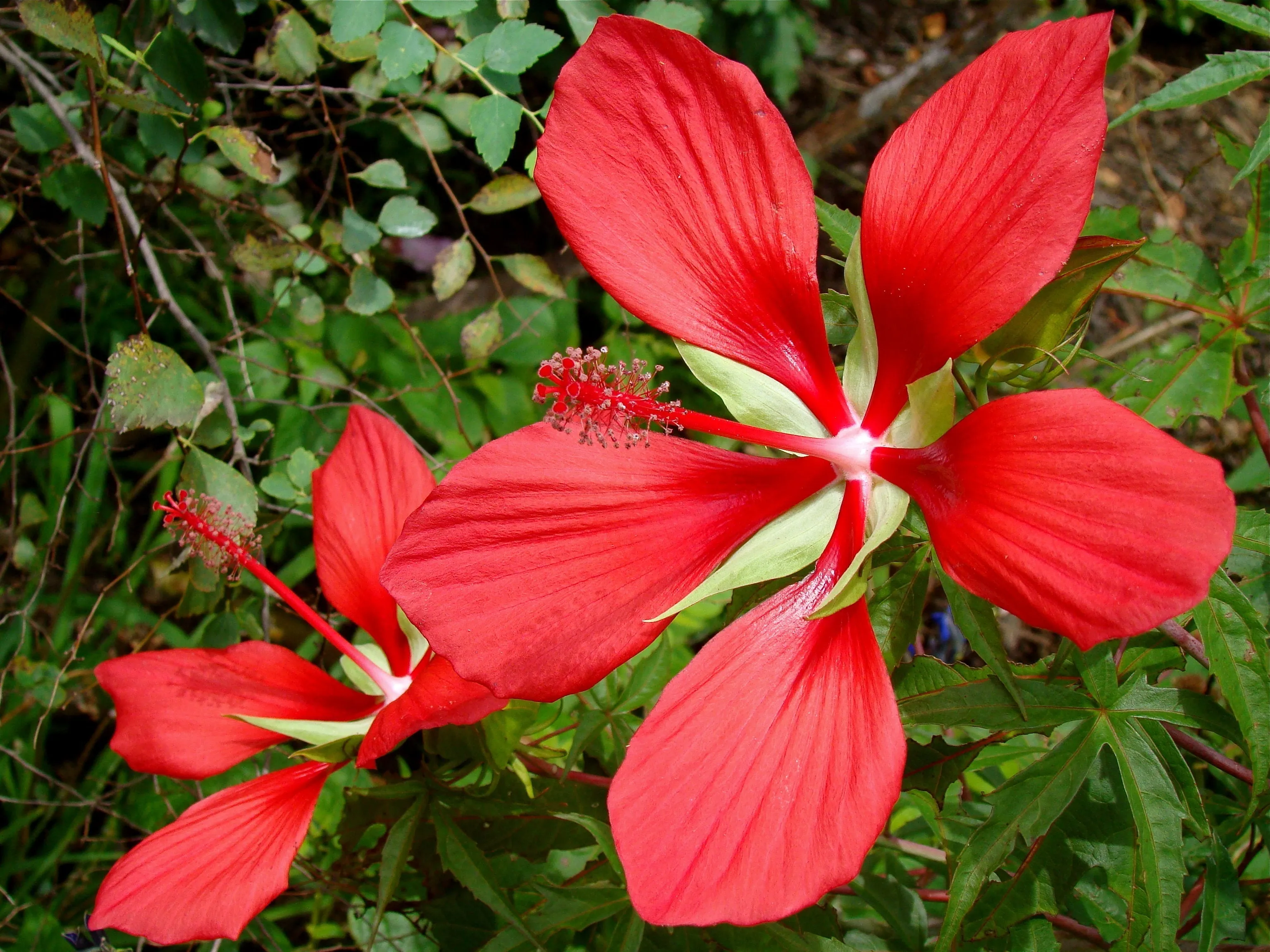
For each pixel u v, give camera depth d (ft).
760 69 2.26
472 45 1.18
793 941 0.93
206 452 1.50
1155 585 0.66
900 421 0.87
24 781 1.70
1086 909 1.02
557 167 0.86
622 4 1.69
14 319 2.01
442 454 1.85
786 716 0.78
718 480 0.90
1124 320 2.15
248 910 0.89
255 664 1.06
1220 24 2.58
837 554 0.86
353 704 1.05
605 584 0.85
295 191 1.93
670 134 0.86
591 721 1.05
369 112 1.90
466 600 0.84
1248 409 1.10
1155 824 0.84
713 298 0.88
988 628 0.84
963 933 0.92
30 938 1.56
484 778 1.09
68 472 1.85
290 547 1.94
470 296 2.15
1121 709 0.86
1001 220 0.78
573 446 0.88
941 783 0.94
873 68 2.72
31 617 1.78
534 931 0.95
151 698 1.03
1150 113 2.47
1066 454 0.71
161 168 1.52
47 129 1.36
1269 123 0.85
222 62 1.62
